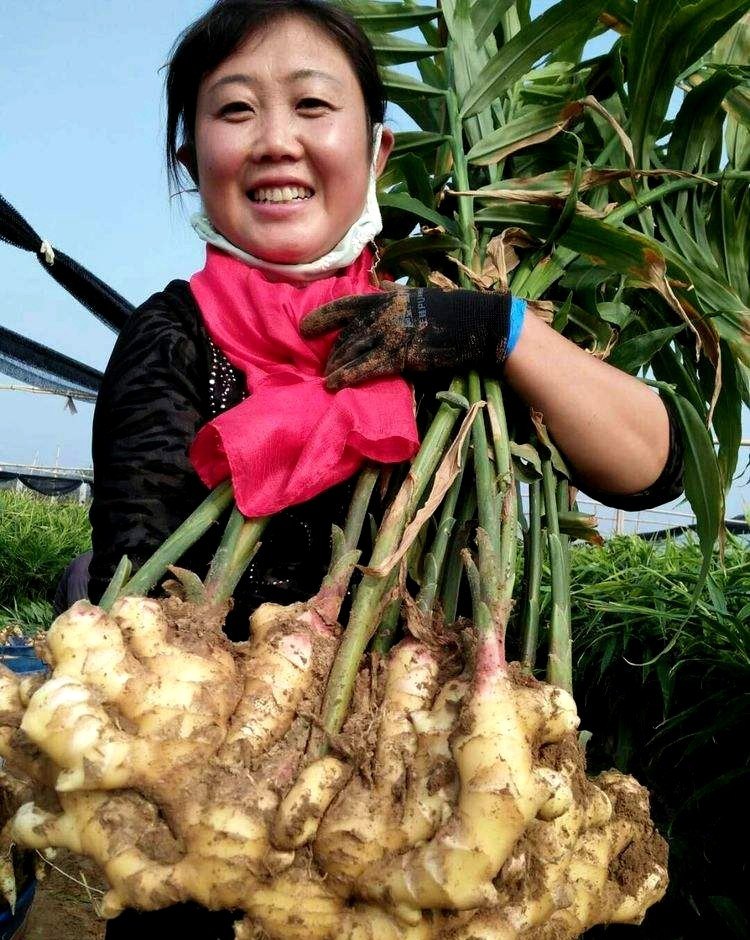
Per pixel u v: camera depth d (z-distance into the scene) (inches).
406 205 44.4
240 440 31.5
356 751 25.5
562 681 31.8
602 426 34.8
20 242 109.0
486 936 24.5
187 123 41.6
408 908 23.5
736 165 52.6
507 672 25.3
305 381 35.0
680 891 51.6
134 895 24.2
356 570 36.3
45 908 60.8
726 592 62.2
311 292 37.2
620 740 59.6
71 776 23.8
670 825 51.6
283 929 24.4
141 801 24.7
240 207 37.7
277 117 36.4
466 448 33.5
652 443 35.9
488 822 22.9
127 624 26.6
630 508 38.2
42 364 187.3
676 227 46.7
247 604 35.7
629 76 45.8
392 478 35.5
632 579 70.5
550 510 35.3
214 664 26.7
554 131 45.6
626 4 50.5
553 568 34.5
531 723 25.1
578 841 27.2
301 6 37.9
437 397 33.2
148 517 34.1
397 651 28.3
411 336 33.6
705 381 51.4
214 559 30.7
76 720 23.9
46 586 207.2
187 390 36.6
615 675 61.5
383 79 47.9
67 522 233.6
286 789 25.3
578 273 44.4
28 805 25.6
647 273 40.6
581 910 27.2
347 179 37.4
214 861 23.9
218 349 37.7
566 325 44.3
